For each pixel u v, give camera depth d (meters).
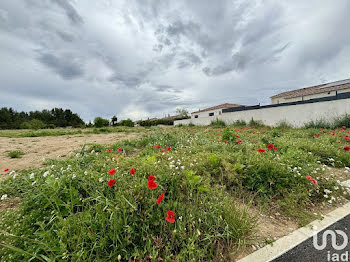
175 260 1.10
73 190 1.55
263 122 12.35
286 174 2.11
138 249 1.15
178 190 1.76
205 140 4.80
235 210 1.48
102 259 1.02
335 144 4.07
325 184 2.14
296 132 6.59
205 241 1.28
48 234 1.09
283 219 1.66
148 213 1.32
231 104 28.80
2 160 3.71
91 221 1.21
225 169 2.28
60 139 7.54
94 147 4.35
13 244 1.14
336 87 15.71
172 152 3.55
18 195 1.95
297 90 21.72
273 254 1.23
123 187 1.64
